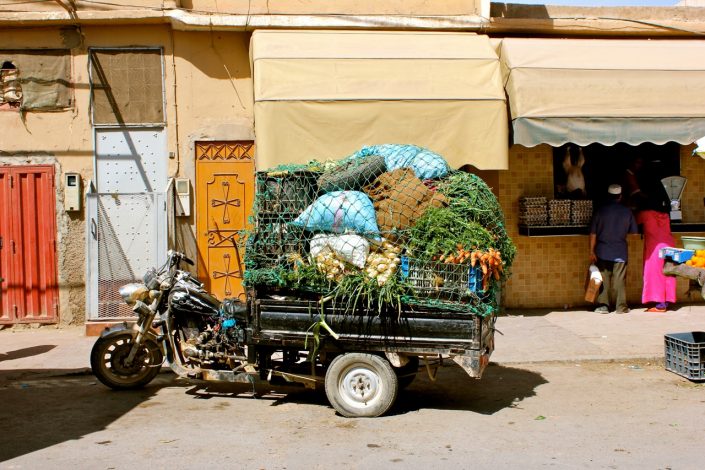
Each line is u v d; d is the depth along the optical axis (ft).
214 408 20.16
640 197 34.88
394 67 29.73
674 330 29.53
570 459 15.66
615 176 35.09
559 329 29.99
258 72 28.94
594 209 34.65
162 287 21.21
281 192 19.56
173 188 32.24
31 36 31.96
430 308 18.44
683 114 30.53
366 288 18.28
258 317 19.48
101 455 16.10
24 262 32.04
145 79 32.40
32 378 23.90
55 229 32.12
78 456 16.03
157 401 20.95
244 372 20.34
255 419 18.99
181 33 32.42
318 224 18.89
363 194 19.06
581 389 22.04
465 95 29.25
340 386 19.07
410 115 28.94
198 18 31.58
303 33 31.42
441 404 20.51
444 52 30.55
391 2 33.35
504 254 19.54
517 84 30.14
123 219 30.76
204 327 21.13
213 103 32.65
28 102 31.99
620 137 30.37
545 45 31.81
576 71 30.66
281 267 19.19
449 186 19.45
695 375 22.71
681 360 23.34
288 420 18.89
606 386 22.36
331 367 19.06
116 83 32.30
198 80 32.58
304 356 21.09
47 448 16.62
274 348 20.21
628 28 34.14
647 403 20.38
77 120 32.19
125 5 31.71
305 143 28.50
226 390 22.20
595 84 30.53
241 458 15.84
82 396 21.61
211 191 32.68
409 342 18.61
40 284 32.09
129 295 21.38
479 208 18.93
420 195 18.89
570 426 18.19
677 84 30.99
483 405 20.34
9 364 25.61
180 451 16.34
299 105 28.43
